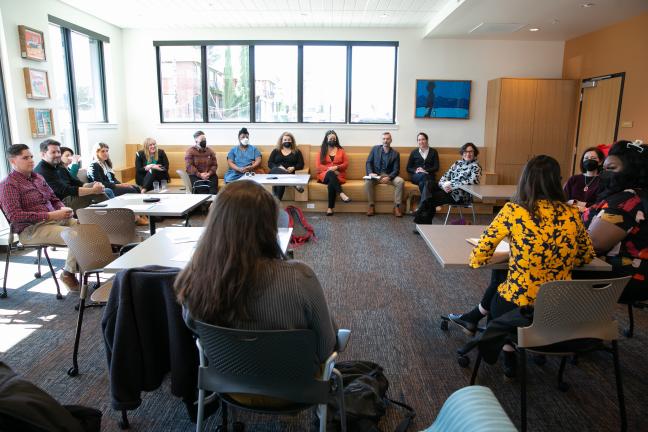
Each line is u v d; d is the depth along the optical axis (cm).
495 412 100
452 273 407
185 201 385
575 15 566
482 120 743
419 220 550
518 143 695
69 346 274
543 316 180
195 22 689
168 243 250
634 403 221
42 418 112
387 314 321
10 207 350
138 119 754
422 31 716
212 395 181
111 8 605
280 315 132
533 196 200
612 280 177
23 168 362
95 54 688
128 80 743
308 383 140
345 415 175
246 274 127
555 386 235
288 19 668
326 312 139
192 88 752
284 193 668
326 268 419
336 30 722
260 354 133
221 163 725
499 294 216
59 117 586
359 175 715
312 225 589
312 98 751
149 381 179
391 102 752
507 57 726
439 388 233
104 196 510
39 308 329
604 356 265
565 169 705
